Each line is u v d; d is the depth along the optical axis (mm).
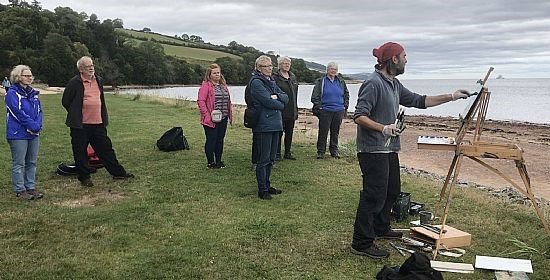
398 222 6137
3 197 6820
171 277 4383
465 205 6844
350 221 6008
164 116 18844
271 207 6566
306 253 4988
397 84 4969
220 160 9109
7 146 10867
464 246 5262
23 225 5605
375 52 4871
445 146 5184
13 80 6645
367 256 4922
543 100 59688
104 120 7719
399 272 4211
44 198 6875
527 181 5156
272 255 4922
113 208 6387
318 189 7547
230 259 4797
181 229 5621
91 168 7883
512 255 5039
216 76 8844
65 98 7258
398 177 5305
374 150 4750
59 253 4848
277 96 6781
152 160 9695
